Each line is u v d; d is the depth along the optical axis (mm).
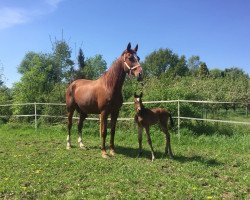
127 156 9820
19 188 6539
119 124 14930
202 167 8289
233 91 23828
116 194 6203
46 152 10422
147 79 19031
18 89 21328
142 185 6820
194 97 15555
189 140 12047
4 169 8195
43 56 28438
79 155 9906
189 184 6754
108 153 10250
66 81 26469
